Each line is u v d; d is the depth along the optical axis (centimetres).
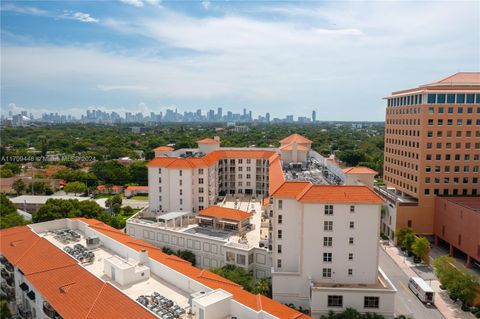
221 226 9319
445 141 9800
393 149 11694
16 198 14112
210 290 4331
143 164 18188
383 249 9638
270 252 7562
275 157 10212
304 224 6222
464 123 9756
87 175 17125
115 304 4066
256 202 11900
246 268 7706
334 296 5972
